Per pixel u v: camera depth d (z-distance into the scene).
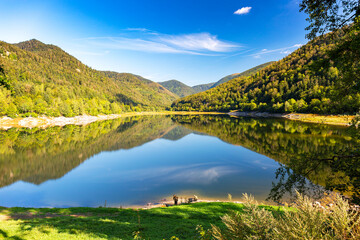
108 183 34.12
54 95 167.75
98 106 188.38
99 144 70.06
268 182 31.75
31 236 12.23
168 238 12.58
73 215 18.78
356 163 6.36
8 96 109.94
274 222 4.61
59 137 79.12
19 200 27.94
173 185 32.19
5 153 54.44
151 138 82.88
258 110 180.12
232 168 39.66
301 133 67.88
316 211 4.34
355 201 5.27
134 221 16.45
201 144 67.19
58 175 38.75
